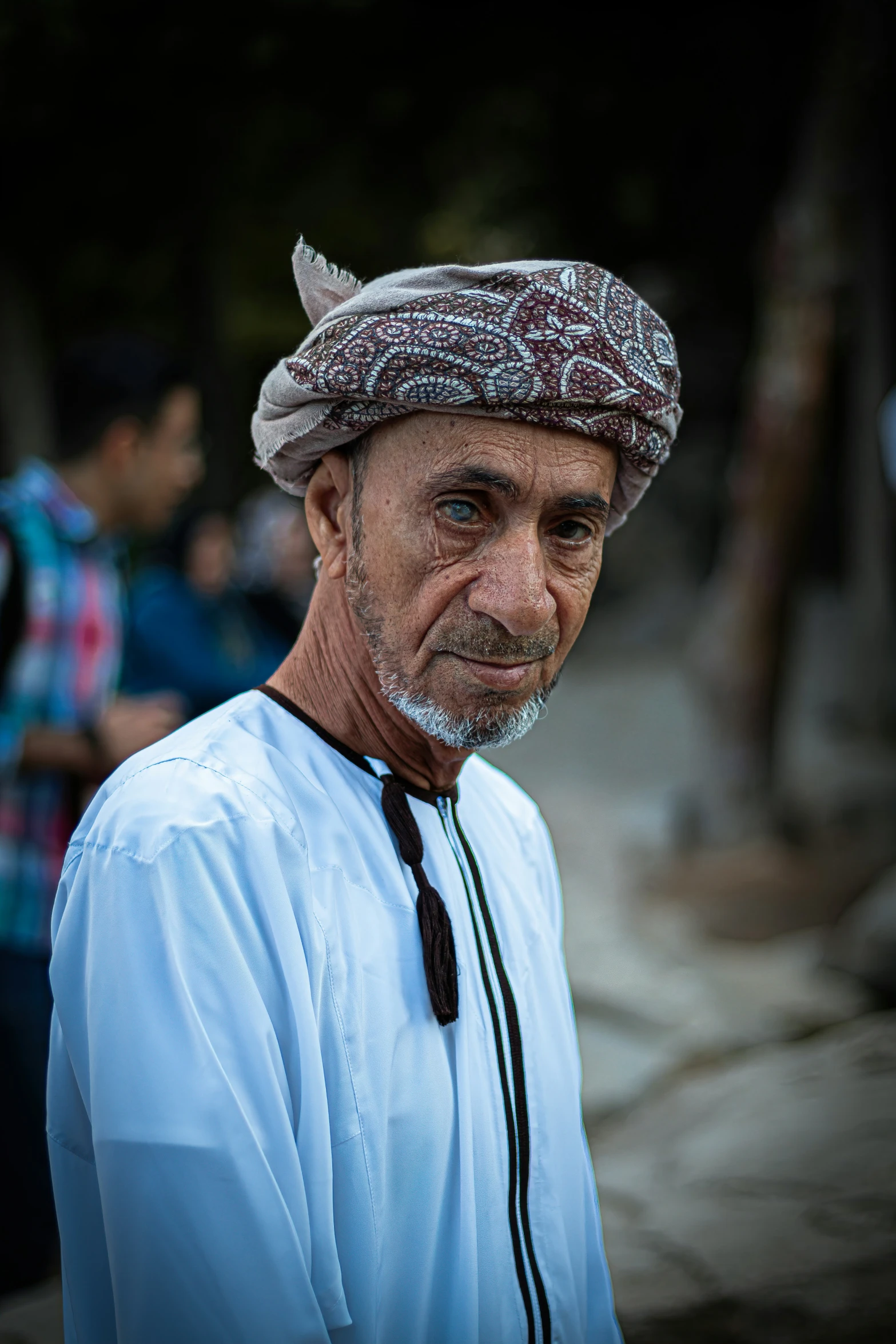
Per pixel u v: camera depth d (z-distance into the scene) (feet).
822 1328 5.69
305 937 3.14
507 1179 3.51
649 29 29.48
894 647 27.12
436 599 3.27
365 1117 3.11
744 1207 6.93
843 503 41.78
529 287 3.16
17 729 7.78
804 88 30.73
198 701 11.44
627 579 40.68
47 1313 6.44
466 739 3.36
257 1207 2.84
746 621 18.94
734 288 39.47
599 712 30.27
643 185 35.24
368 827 3.46
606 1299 4.02
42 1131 7.80
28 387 31.91
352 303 3.30
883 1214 6.59
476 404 3.10
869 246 24.43
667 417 3.45
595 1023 12.78
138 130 28.35
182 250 34.09
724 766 19.17
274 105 28.76
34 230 31.60
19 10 23.35
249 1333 2.80
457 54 28.78
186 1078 2.87
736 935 16.03
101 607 8.45
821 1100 8.32
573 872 18.70
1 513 8.22
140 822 3.07
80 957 3.11
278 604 12.75
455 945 3.49
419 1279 3.19
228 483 35.32
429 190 34.58
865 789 22.13
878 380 25.66
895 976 13.17
